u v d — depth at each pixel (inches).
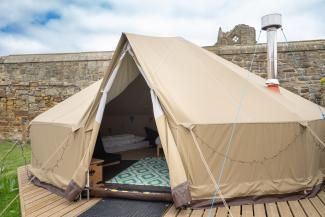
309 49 324.2
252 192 164.2
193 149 159.2
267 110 174.7
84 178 171.5
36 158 227.6
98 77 389.4
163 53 199.8
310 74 324.5
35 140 229.9
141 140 349.7
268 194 166.4
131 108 349.1
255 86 193.9
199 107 168.9
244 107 174.7
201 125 159.2
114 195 175.3
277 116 171.6
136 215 148.9
